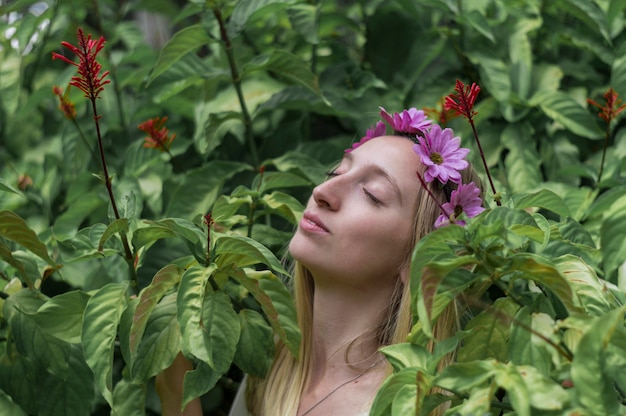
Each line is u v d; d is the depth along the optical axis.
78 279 1.86
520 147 1.91
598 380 1.01
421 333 1.25
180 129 2.14
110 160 2.10
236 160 2.07
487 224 1.24
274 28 2.21
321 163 1.98
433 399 1.21
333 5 2.15
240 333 1.48
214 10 1.75
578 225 1.56
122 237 1.44
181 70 1.83
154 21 2.54
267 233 1.75
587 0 1.92
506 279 1.51
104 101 2.16
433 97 2.06
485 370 1.09
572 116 1.89
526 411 1.02
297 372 1.57
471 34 2.05
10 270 1.65
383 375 1.47
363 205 1.47
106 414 1.79
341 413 1.46
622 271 1.54
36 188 2.10
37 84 2.27
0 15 2.19
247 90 1.99
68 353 1.49
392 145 1.52
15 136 2.27
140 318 1.33
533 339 1.13
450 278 1.19
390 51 2.10
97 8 2.22
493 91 1.93
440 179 1.45
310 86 1.78
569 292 1.14
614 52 2.03
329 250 1.47
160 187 1.97
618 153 1.89
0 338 1.57
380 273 1.49
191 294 1.32
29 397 1.57
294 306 1.49
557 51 2.10
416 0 2.01
